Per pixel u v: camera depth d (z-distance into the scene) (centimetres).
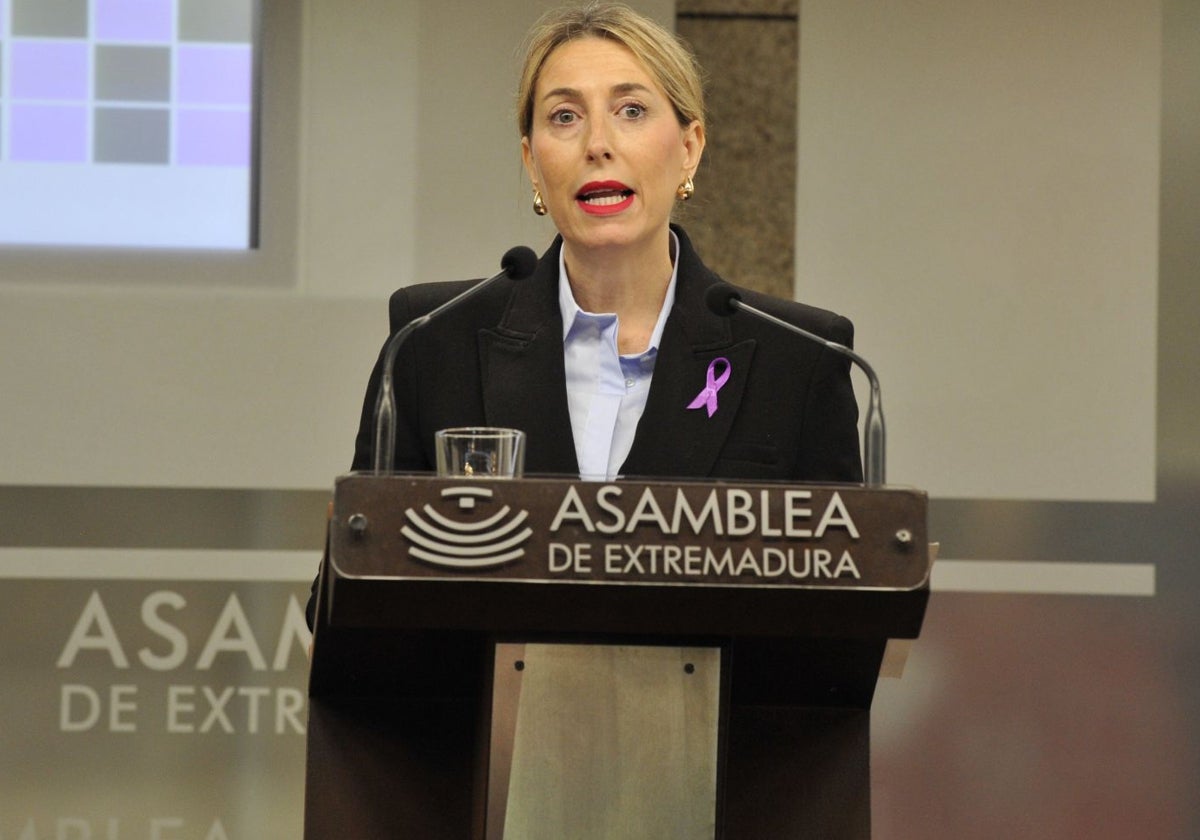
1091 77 1266
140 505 1222
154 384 1227
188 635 1220
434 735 552
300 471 1233
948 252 1261
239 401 1232
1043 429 1260
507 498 440
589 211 604
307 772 547
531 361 615
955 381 1260
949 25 1263
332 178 1241
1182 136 1264
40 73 1227
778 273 1307
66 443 1220
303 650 1226
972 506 1257
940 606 1252
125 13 1234
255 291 1235
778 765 551
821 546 450
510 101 1245
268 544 1227
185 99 1236
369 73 1245
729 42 1309
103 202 1230
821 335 617
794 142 1309
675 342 613
